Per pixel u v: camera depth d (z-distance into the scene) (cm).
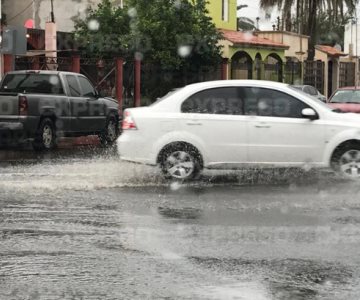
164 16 2652
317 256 608
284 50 3750
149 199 891
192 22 2748
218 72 3038
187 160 1029
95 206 840
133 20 2641
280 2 3700
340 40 5291
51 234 692
